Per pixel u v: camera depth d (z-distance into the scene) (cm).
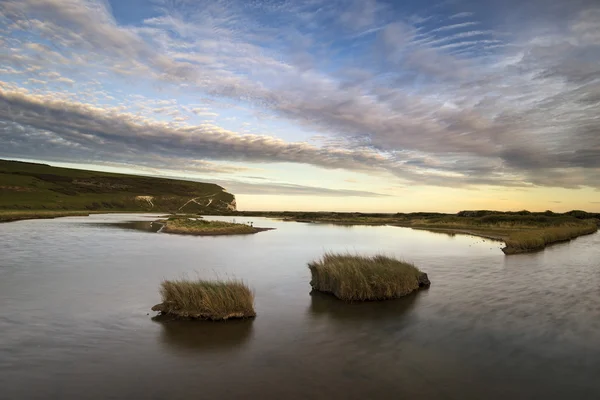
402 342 924
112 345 895
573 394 659
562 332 987
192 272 1923
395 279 1417
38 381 700
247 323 1084
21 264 2070
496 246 3381
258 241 3984
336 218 12150
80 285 1560
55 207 14400
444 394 658
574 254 2664
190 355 836
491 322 1077
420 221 8612
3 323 1052
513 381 711
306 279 1773
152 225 6525
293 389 675
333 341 932
